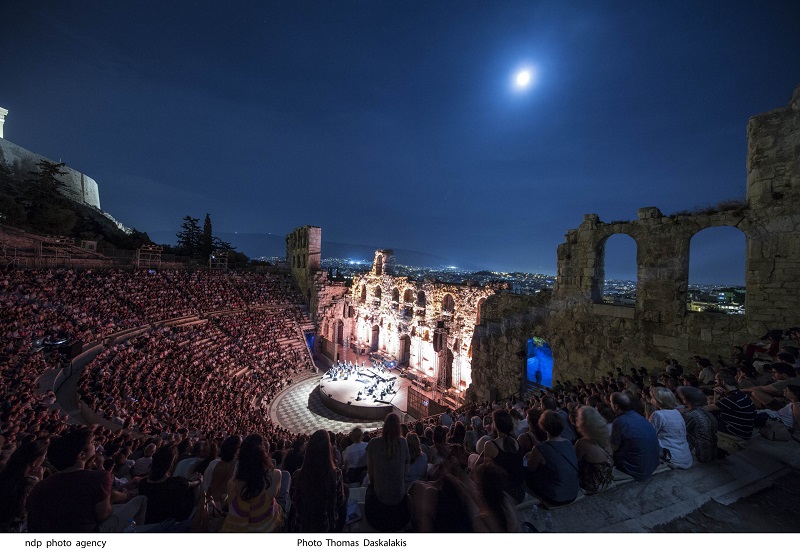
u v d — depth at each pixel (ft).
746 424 25.76
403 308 140.87
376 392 114.83
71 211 163.84
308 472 16.51
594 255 60.03
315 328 164.76
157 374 83.56
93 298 103.76
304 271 178.91
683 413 25.90
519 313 73.82
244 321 140.46
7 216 134.31
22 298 85.97
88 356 82.89
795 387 26.71
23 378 59.31
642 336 53.57
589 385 52.65
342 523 18.29
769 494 20.25
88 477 15.42
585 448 20.44
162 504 18.62
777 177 43.50
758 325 44.19
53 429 39.88
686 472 22.40
